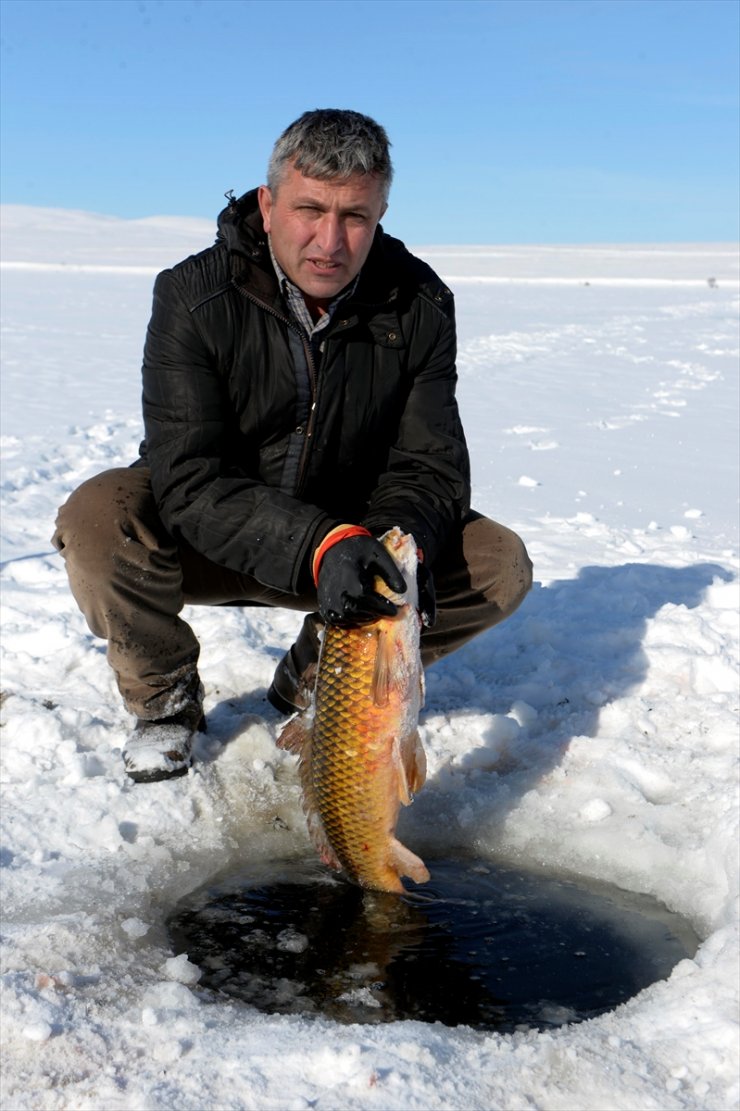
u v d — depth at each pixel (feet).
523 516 23.93
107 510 10.88
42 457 29.94
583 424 36.68
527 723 13.30
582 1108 7.20
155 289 10.64
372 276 10.68
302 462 11.03
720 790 11.50
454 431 11.34
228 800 11.56
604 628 15.40
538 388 45.21
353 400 10.90
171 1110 7.10
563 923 9.84
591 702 13.70
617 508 24.95
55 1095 7.27
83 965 8.68
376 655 8.91
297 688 12.53
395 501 10.94
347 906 10.04
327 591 9.00
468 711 13.46
